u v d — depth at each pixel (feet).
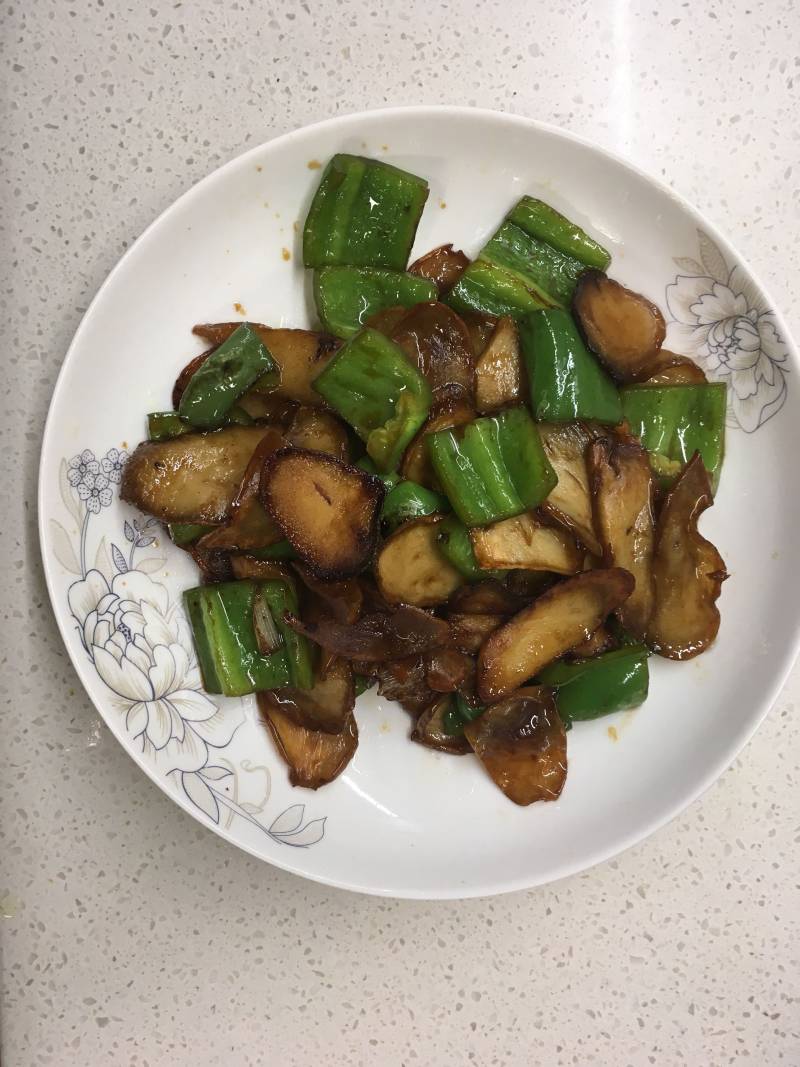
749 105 0.87
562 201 0.80
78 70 0.84
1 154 0.84
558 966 0.93
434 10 0.85
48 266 0.84
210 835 0.91
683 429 0.81
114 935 0.90
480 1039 0.93
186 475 0.76
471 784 0.85
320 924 0.92
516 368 0.78
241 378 0.75
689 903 0.92
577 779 0.85
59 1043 0.90
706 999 0.93
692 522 0.80
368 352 0.73
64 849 0.89
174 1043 0.90
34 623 0.87
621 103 0.87
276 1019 0.91
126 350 0.78
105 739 0.89
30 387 0.84
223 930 0.91
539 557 0.76
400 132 0.77
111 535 0.79
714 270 0.80
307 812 0.83
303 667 0.78
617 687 0.80
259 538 0.77
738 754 0.86
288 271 0.80
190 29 0.84
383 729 0.85
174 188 0.84
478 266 0.79
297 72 0.85
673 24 0.87
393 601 0.76
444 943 0.92
